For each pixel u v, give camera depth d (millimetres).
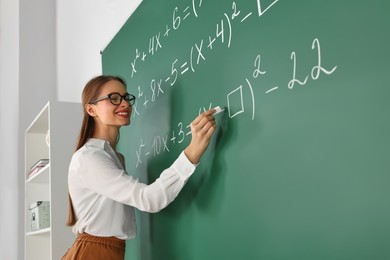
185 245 1675
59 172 2652
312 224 1127
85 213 1755
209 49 1577
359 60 1011
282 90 1239
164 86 1879
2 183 4402
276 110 1258
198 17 1649
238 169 1405
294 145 1189
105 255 1739
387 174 942
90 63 3260
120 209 1777
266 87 1301
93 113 1827
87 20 3348
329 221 1078
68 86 3756
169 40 1849
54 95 4133
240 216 1390
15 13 4242
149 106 2004
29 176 3275
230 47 1466
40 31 4195
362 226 996
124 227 1793
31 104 4059
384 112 950
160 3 1929
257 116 1331
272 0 1291
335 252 1062
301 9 1185
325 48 1103
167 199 1560
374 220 969
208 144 1554
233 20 1458
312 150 1132
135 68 2170
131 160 2176
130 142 2195
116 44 2436
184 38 1736
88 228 1758
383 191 950
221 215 1479
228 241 1441
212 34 1564
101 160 1665
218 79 1523
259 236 1308
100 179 1638
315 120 1125
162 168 1865
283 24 1245
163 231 1837
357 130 1010
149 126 1996
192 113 1667
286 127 1219
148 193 1561
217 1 1540
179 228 1718
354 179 1016
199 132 1501
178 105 1763
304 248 1150
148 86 2027
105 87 1783
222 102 1498
